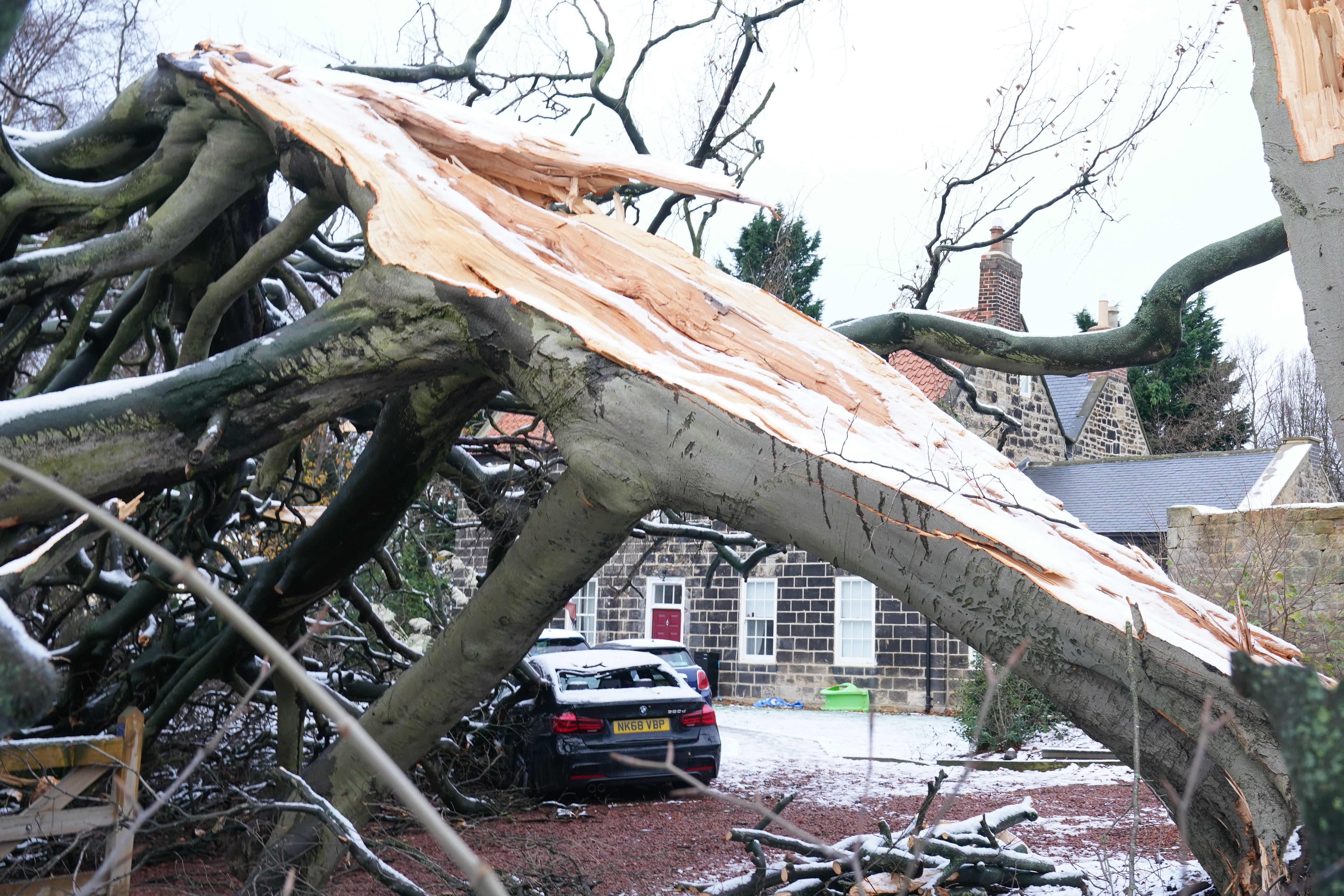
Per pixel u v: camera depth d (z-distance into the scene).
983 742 13.02
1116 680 3.65
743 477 3.93
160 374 4.73
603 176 5.17
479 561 23.16
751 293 4.88
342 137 4.77
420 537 11.73
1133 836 2.56
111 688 8.00
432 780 7.95
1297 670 0.97
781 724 16.86
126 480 4.25
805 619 21.23
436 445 5.43
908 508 3.79
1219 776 3.61
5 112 12.45
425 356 4.43
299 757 6.66
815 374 4.55
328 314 4.46
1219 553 12.79
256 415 4.38
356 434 10.73
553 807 8.83
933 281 8.66
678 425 3.98
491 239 4.55
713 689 21.89
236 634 6.79
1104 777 10.50
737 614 22.00
